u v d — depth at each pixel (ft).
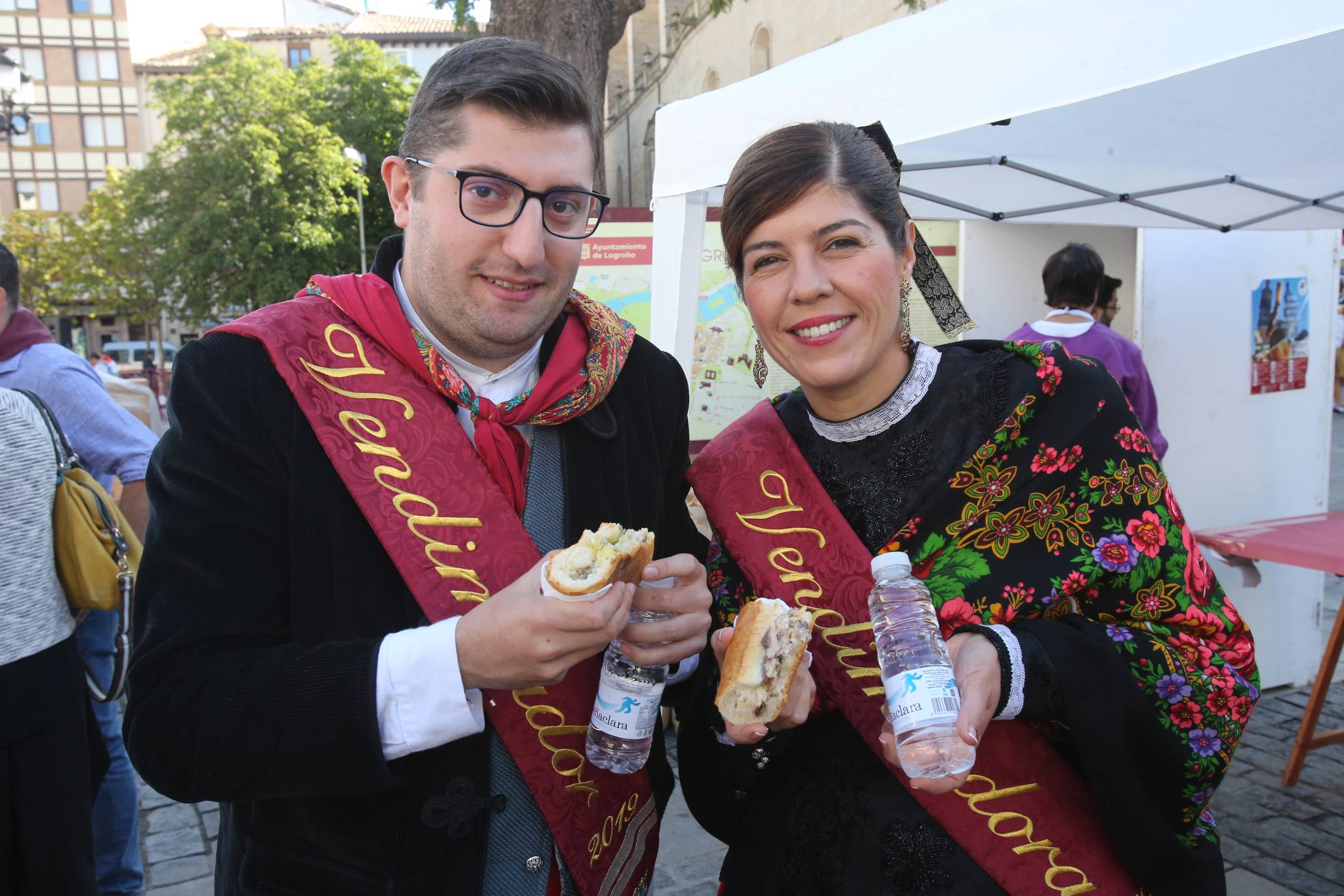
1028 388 4.55
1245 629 4.57
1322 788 11.37
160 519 3.89
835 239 4.38
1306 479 14.08
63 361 9.59
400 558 3.96
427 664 3.60
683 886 9.79
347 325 4.33
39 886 7.18
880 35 7.41
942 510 4.53
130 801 9.32
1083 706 4.07
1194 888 4.42
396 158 4.38
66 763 7.37
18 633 7.06
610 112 100.53
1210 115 7.55
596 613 3.45
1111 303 13.66
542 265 4.06
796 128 4.58
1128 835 4.24
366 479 4.02
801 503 4.91
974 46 6.45
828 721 4.81
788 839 4.77
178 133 97.19
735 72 49.85
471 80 3.96
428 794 3.99
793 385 15.19
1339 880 9.50
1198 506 13.42
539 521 4.47
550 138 4.02
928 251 5.01
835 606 4.66
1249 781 11.60
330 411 4.07
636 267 14.85
